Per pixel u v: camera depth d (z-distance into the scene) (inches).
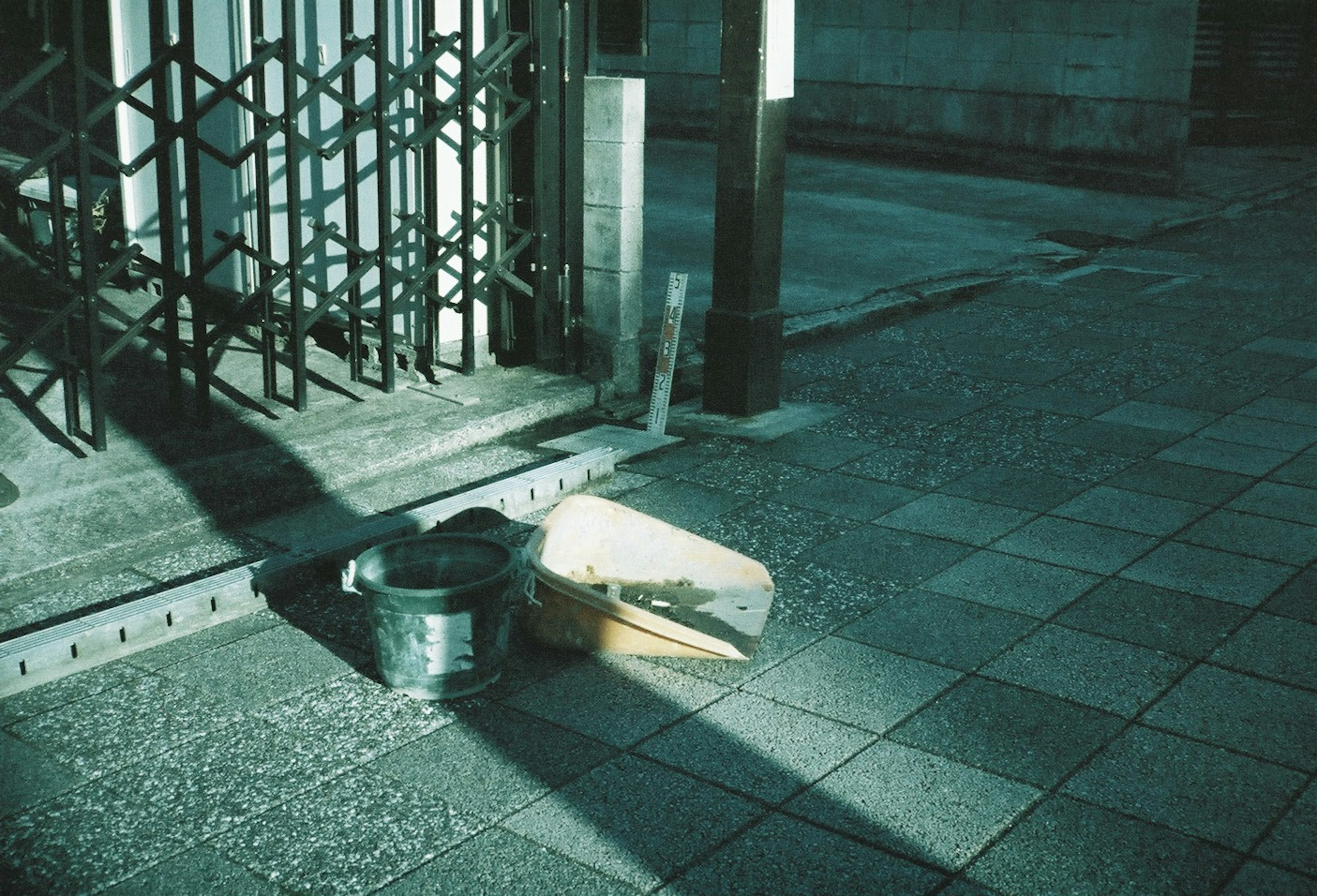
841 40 717.9
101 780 156.9
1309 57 811.4
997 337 376.5
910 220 546.9
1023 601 204.2
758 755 161.6
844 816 148.9
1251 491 251.9
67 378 251.3
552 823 147.9
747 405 295.9
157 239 371.6
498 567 182.9
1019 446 279.6
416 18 290.7
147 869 140.4
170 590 196.5
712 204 560.4
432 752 162.7
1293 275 461.4
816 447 278.5
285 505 243.3
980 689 177.5
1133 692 176.2
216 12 330.3
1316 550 223.3
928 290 423.8
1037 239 518.9
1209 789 153.9
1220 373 337.7
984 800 151.9
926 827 146.8
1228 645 189.3
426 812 150.3
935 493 251.4
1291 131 816.3
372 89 300.7
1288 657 185.8
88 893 136.3
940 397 317.1
